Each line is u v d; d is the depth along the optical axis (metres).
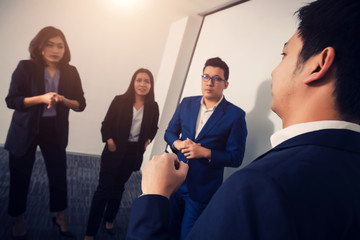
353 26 0.34
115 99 2.12
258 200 0.28
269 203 0.27
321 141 0.33
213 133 1.77
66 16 3.60
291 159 0.31
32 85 1.84
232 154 1.68
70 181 3.05
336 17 0.36
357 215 0.29
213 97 1.86
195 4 3.34
